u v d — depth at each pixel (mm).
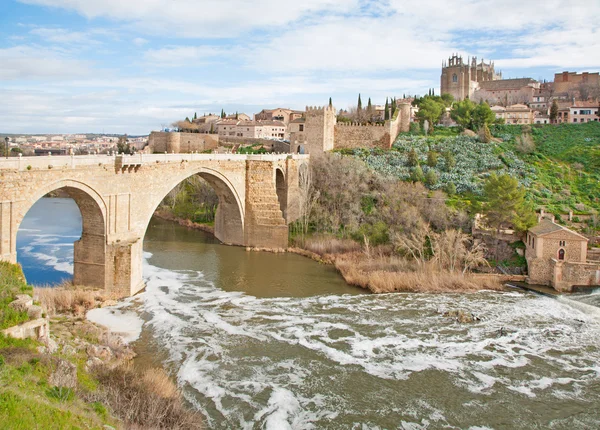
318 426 33438
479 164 108562
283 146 145875
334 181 100062
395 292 63969
